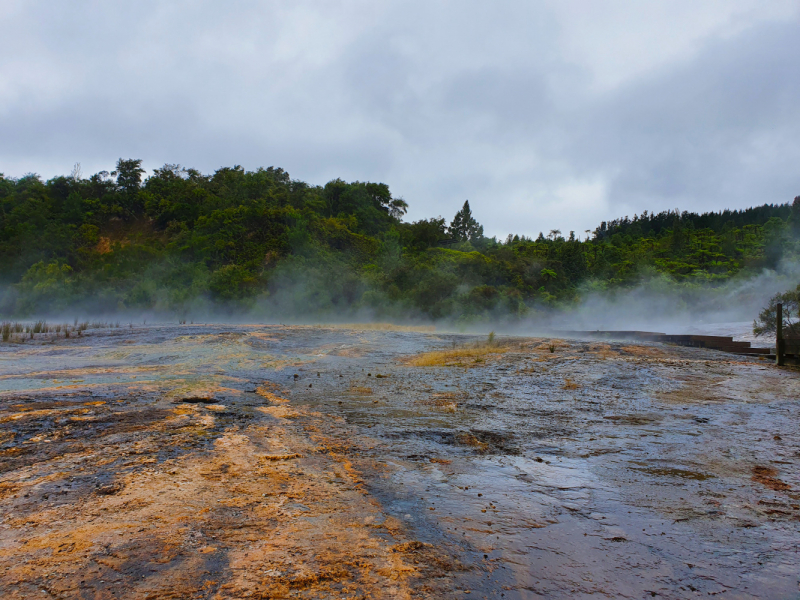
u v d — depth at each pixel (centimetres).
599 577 289
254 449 506
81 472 423
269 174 10069
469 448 549
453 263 6047
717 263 7794
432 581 277
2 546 297
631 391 895
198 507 361
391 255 7044
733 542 338
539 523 362
